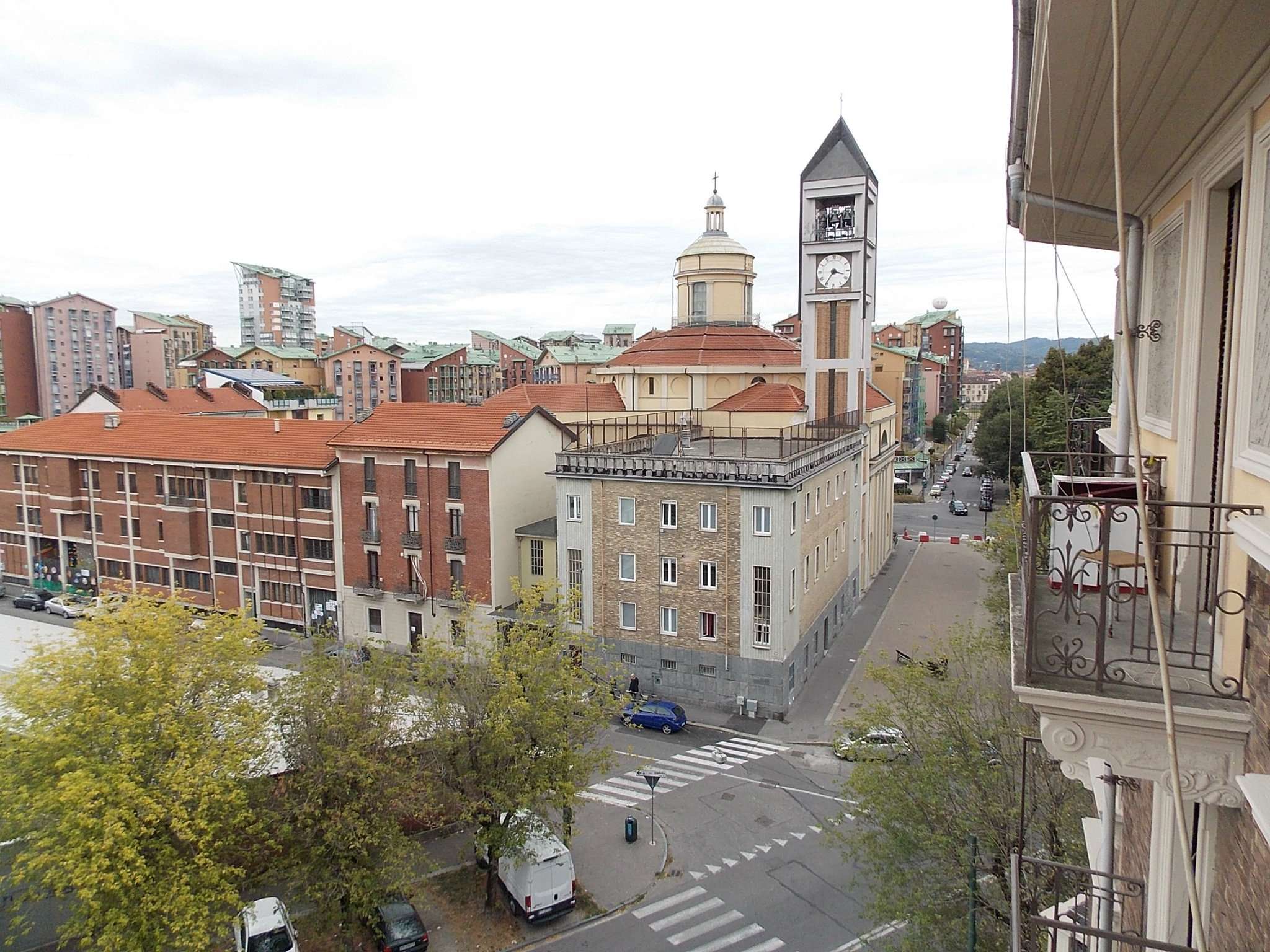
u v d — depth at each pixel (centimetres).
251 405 8638
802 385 6125
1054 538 812
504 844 2292
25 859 1945
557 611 2870
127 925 1817
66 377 13488
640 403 6228
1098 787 902
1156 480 767
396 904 2361
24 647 3559
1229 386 576
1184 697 530
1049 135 736
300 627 5106
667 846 2789
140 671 2097
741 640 3766
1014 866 687
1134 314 971
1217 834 562
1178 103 607
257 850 2144
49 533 6175
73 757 1850
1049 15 514
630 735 3609
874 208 5581
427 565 4572
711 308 6444
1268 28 480
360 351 13275
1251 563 507
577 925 2405
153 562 5659
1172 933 687
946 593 5850
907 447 12138
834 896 2505
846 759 2975
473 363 15688
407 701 2420
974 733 2022
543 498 4725
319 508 4934
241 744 2042
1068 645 571
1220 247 671
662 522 3869
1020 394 8631
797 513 3806
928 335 16925
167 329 16775
